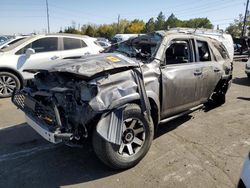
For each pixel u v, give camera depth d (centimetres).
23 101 358
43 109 319
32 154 376
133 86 324
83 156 370
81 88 304
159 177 322
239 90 842
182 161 359
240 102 675
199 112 576
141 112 332
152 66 372
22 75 694
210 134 454
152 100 367
